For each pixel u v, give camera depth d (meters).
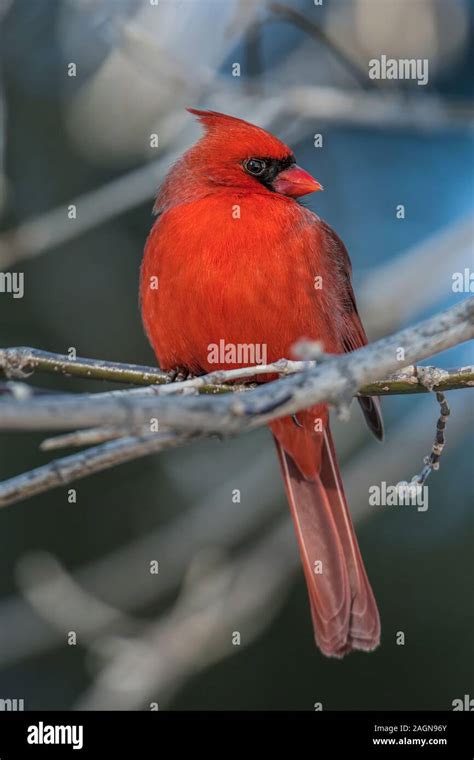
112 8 9.02
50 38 10.84
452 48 11.59
